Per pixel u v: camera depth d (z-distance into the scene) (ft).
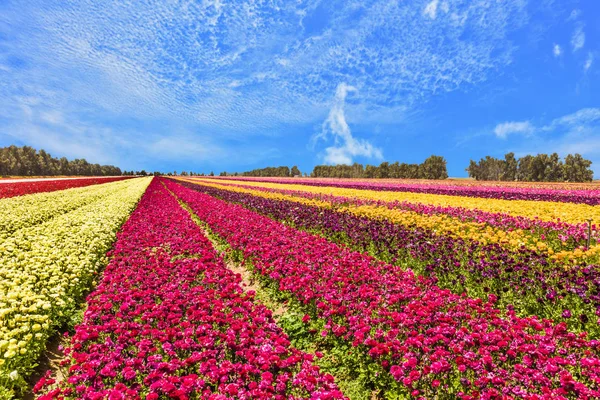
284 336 18.11
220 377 14.29
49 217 52.95
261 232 40.86
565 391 12.86
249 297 22.56
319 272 26.84
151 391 13.48
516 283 24.07
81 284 26.45
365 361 17.21
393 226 42.60
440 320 18.28
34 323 18.84
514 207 59.06
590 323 19.51
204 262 29.35
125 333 17.38
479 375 14.64
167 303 20.70
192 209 70.85
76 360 15.38
